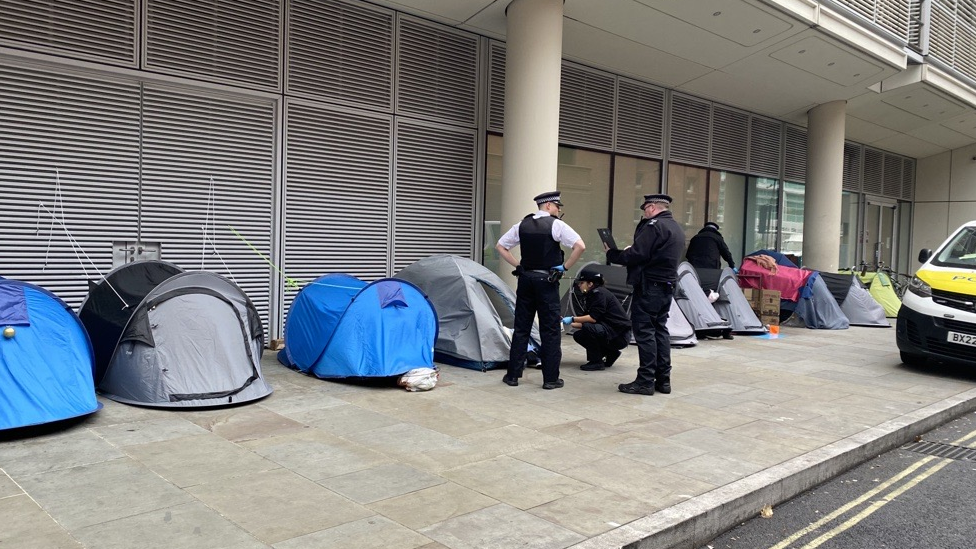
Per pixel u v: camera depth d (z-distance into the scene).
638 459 4.61
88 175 7.02
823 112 14.80
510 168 9.12
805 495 4.54
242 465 4.18
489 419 5.46
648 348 6.52
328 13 8.53
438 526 3.41
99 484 3.77
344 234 8.88
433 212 9.75
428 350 6.82
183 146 7.58
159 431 4.79
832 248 15.02
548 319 6.60
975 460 5.38
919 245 21.81
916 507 4.34
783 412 6.10
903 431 5.75
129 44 7.12
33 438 4.53
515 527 3.43
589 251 11.98
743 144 15.09
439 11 9.19
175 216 7.58
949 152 21.02
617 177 12.39
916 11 13.85
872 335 11.77
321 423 5.17
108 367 5.58
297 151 8.38
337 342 6.55
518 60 8.95
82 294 7.05
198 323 5.62
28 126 6.66
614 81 12.16
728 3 9.58
